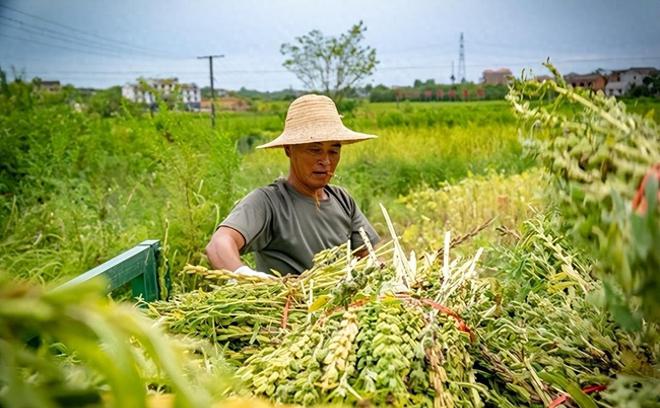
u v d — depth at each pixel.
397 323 1.40
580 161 1.14
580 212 1.09
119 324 0.62
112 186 8.10
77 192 6.55
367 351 1.33
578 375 1.42
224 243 2.68
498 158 12.50
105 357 0.62
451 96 47.12
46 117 9.96
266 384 1.30
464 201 6.98
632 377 1.27
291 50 23.75
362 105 29.59
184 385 0.63
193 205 4.62
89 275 2.00
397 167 11.88
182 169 4.89
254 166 10.41
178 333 1.79
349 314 1.41
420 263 2.11
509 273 2.04
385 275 1.89
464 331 1.55
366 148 14.71
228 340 1.80
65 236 5.04
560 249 2.00
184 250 4.35
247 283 2.00
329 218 3.12
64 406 0.63
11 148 8.00
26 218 5.59
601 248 0.99
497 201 6.49
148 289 2.63
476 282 1.92
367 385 1.24
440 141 15.90
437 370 1.31
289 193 3.05
